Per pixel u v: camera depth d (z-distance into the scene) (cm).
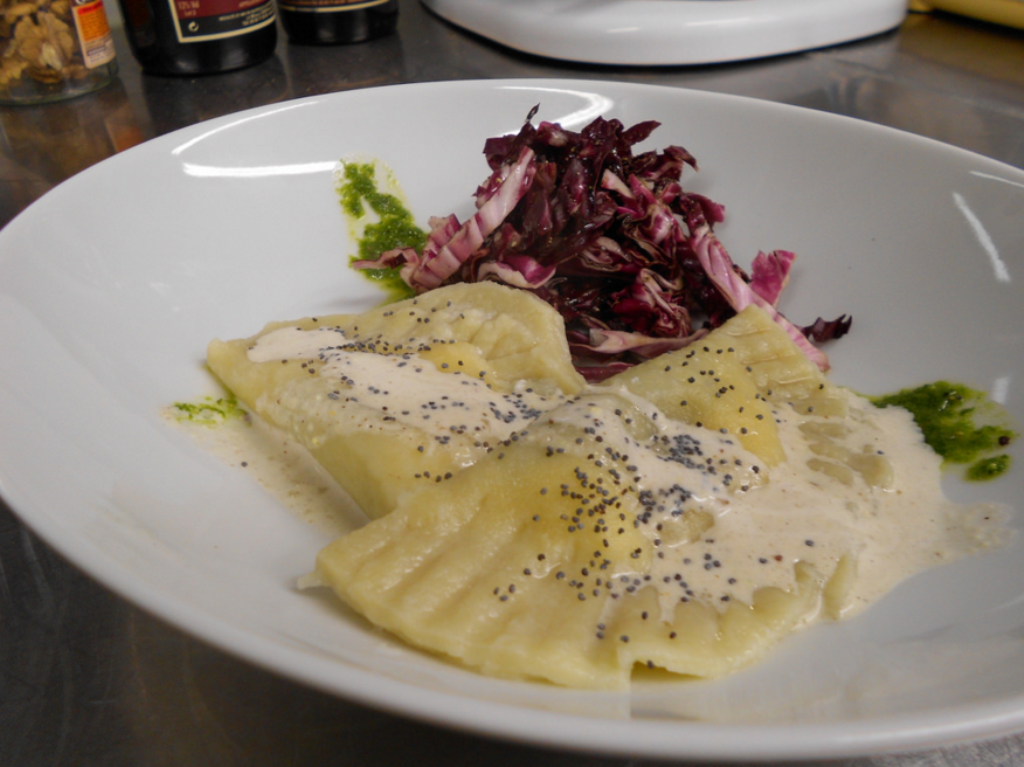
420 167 25
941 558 16
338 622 14
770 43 35
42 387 15
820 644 14
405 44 38
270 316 23
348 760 12
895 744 9
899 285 21
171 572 13
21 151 29
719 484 17
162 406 18
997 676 11
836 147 23
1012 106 32
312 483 18
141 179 22
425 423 18
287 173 24
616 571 15
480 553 15
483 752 12
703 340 21
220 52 34
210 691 13
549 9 35
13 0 30
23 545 16
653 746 9
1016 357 19
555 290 24
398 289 25
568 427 17
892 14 37
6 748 12
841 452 18
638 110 26
